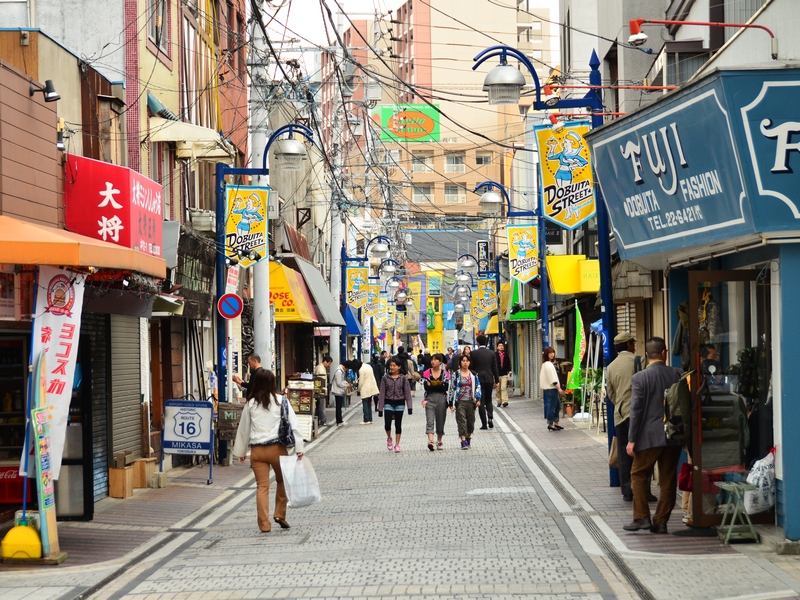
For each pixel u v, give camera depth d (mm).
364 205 70938
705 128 17453
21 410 24016
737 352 19828
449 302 164875
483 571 16828
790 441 17266
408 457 37469
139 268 21125
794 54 19125
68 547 20812
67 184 24641
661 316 36281
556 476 29641
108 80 30062
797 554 17031
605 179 22266
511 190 89625
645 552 17922
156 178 35250
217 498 28375
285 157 37094
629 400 23672
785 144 16594
